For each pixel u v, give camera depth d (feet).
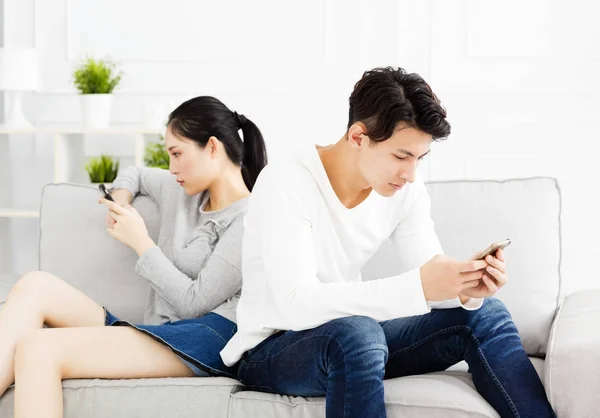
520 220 7.25
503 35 12.56
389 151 5.59
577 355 5.72
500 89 12.59
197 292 6.75
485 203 7.34
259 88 12.87
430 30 12.57
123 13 12.87
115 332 6.19
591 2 12.44
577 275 12.67
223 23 12.84
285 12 12.80
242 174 7.51
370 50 12.75
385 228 6.31
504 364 5.87
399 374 6.36
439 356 6.18
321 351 5.55
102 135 13.14
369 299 5.55
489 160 12.71
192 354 6.29
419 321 6.23
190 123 7.15
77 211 7.70
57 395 5.80
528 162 12.68
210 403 5.85
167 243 7.36
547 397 5.78
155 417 5.84
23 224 13.28
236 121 7.42
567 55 12.51
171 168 7.31
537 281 7.08
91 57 12.91
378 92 5.56
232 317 6.73
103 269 7.55
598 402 5.63
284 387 5.87
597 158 12.60
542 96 12.59
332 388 5.44
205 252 7.05
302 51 12.83
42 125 13.02
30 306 6.36
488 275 5.49
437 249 6.43
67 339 5.98
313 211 5.93
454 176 12.76
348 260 6.17
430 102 5.50
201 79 12.90
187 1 12.83
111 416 5.86
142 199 7.71
